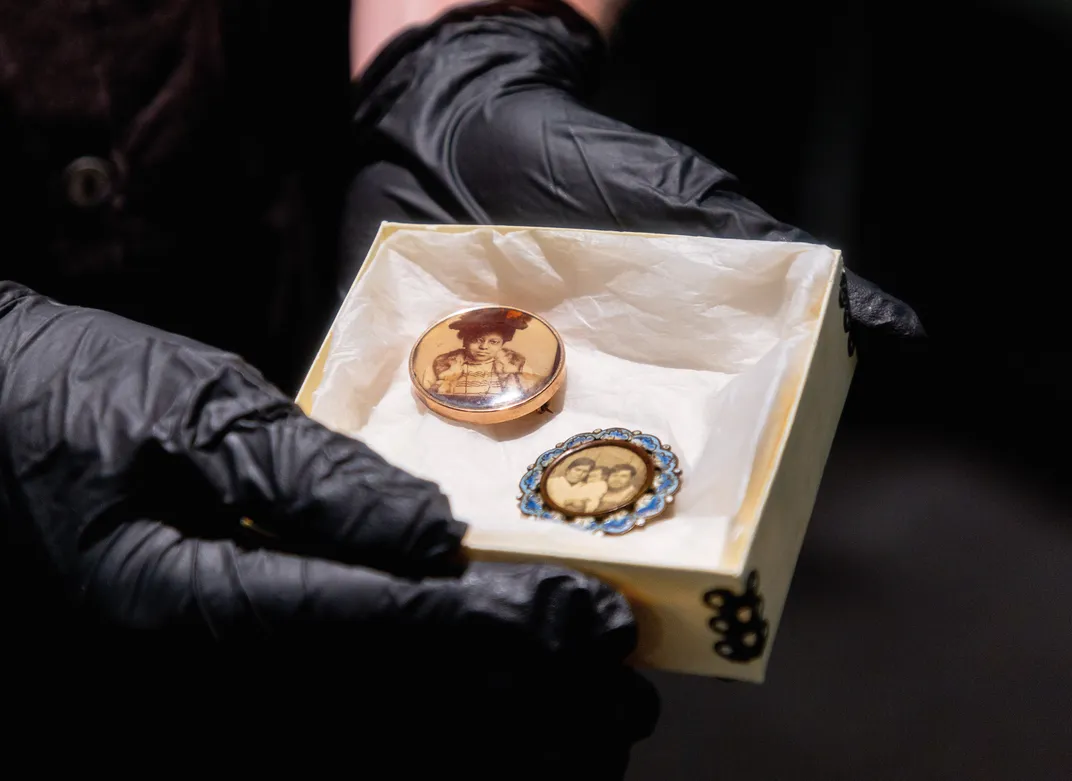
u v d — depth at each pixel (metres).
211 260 0.77
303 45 0.78
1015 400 0.79
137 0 0.72
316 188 0.80
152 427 0.63
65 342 0.64
